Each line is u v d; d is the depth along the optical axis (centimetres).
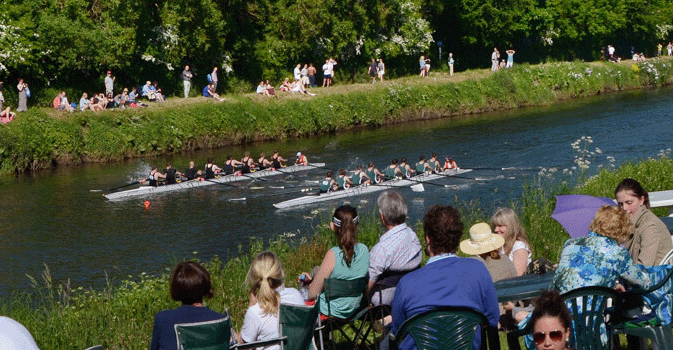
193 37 4634
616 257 614
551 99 5891
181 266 641
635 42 8212
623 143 3812
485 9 6247
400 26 5966
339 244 776
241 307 1127
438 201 2767
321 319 786
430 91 5347
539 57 7162
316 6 5244
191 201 2941
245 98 4609
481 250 738
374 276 739
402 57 6072
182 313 629
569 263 624
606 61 7262
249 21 5228
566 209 926
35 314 1250
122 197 3022
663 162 2012
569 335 588
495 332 573
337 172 3494
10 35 3856
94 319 1099
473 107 5491
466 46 6762
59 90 4197
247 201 2925
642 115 4822
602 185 1861
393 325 582
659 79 6856
